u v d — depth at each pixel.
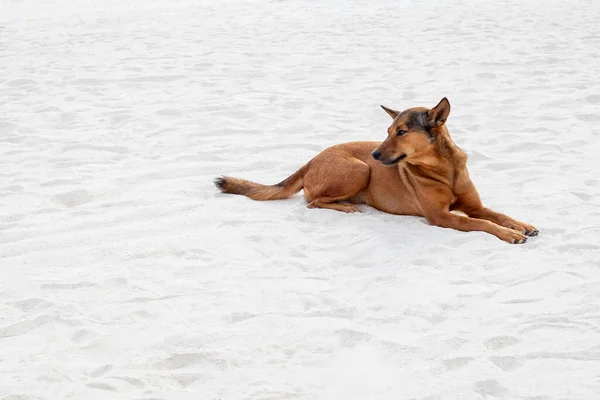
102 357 4.51
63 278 5.62
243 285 5.48
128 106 10.83
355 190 7.02
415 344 4.54
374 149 7.07
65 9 21.67
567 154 8.39
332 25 17.42
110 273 5.71
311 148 8.88
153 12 20.61
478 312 4.94
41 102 11.08
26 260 5.94
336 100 11.02
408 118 6.45
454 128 9.57
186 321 4.95
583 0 20.19
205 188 7.63
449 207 6.74
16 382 4.19
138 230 6.54
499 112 10.21
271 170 8.23
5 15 20.61
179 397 4.05
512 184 7.55
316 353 4.52
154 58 14.05
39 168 8.27
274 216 6.90
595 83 11.41
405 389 4.09
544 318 4.77
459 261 5.79
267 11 20.23
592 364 4.22
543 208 6.89
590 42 14.37
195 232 6.50
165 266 5.84
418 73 12.48
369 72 12.70
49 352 4.55
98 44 15.55
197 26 17.81
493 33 15.65
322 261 5.91
